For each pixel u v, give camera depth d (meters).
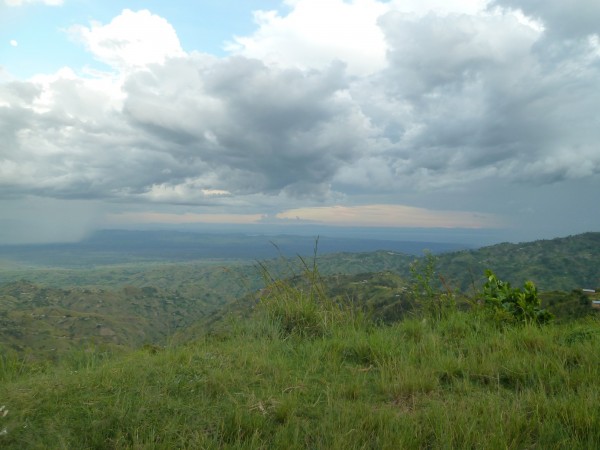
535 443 2.90
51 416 3.17
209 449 2.75
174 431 2.96
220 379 3.97
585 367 4.32
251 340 5.89
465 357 4.91
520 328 6.10
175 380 3.91
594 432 3.01
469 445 2.81
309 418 3.35
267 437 3.01
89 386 3.75
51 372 4.77
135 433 2.92
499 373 4.34
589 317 6.77
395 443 2.83
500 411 3.31
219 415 3.28
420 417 3.30
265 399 3.58
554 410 3.31
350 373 4.54
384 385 3.97
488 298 6.87
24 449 2.73
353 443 2.85
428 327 6.34
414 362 4.76
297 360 5.04
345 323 6.66
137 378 3.94
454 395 3.84
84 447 2.79
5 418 3.07
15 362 5.08
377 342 5.37
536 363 4.35
